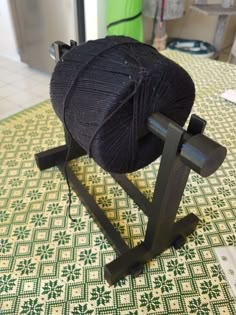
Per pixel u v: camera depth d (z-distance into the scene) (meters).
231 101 1.38
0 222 0.81
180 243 0.76
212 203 0.90
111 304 0.65
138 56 0.57
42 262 0.72
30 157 1.05
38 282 0.68
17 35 2.00
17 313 0.63
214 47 2.35
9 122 1.23
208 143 0.47
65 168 0.91
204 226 0.83
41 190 0.92
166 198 0.59
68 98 0.61
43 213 0.85
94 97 0.56
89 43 0.65
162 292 0.68
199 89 1.47
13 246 0.76
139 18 1.91
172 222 0.69
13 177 0.96
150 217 0.66
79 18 1.72
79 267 0.72
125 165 0.66
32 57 2.04
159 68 0.55
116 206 0.89
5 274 0.69
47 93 1.79
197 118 0.51
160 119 0.55
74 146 0.98
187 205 0.90
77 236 0.79
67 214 0.85
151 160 0.71
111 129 0.56
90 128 0.57
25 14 1.82
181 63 1.72
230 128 1.22
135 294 0.67
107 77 0.55
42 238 0.78
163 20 2.14
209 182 0.98
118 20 1.83
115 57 0.57
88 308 0.64
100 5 1.81
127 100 0.52
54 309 0.64
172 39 2.58
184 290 0.68
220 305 0.66
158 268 0.73
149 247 0.72
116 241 0.75
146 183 0.98
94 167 1.03
